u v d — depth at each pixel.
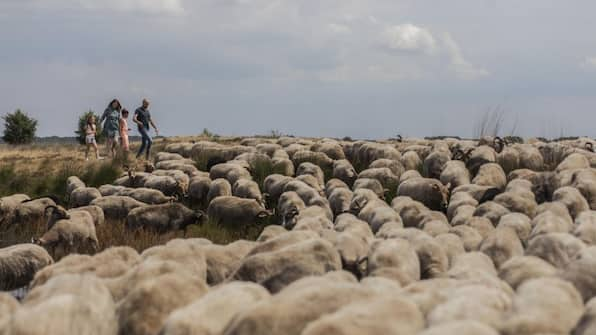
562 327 9.74
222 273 16.45
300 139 50.75
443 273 15.60
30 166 42.06
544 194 27.58
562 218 20.52
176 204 26.42
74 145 60.97
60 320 9.74
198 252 16.06
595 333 9.57
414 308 10.02
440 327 8.71
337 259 15.05
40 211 27.34
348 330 9.13
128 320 11.16
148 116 44.12
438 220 21.44
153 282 11.60
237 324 9.76
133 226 25.73
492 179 30.48
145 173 37.12
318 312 10.03
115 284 13.29
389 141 53.16
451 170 31.73
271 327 9.70
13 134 77.00
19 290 18.66
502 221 20.47
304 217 23.75
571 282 12.83
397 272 14.30
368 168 37.31
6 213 27.56
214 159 41.25
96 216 26.09
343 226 21.25
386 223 21.62
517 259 14.28
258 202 29.33
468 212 23.55
